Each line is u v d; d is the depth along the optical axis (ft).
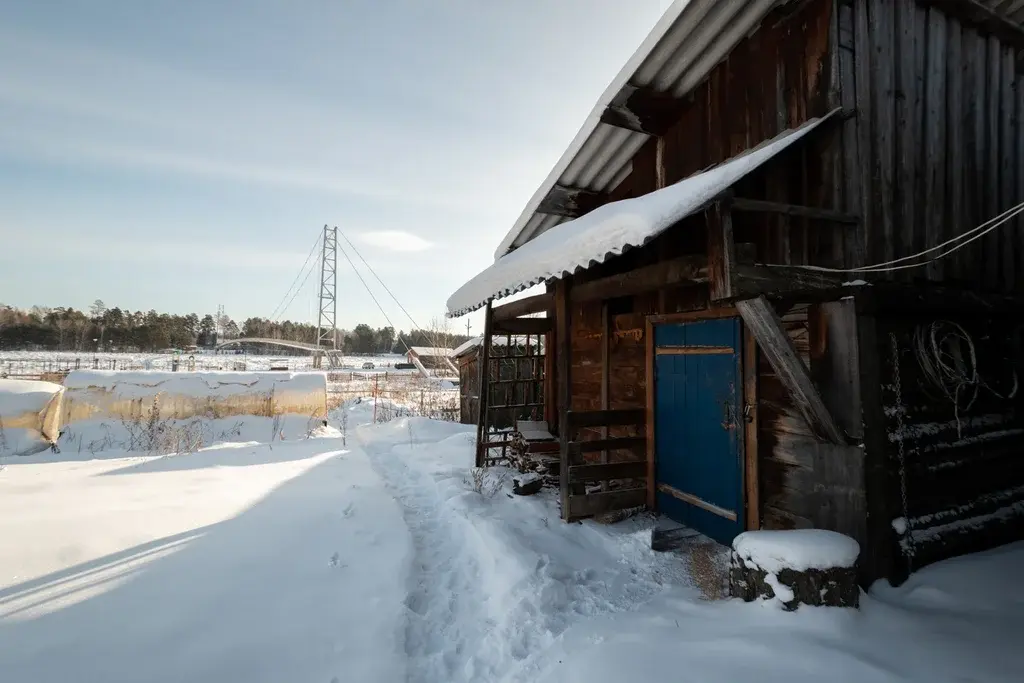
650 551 13.62
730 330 14.46
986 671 8.28
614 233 10.61
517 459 22.00
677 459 16.25
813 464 12.15
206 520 16.48
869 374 11.51
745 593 10.59
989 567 12.25
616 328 19.74
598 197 21.62
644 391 18.03
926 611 10.46
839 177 11.81
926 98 13.44
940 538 12.64
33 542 13.93
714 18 13.61
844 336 11.57
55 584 11.77
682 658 8.69
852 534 11.28
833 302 11.82
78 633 9.88
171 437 31.17
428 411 56.34
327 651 9.70
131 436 32.12
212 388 38.27
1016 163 15.60
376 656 9.61
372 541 14.96
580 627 10.25
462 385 52.44
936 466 12.93
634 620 10.37
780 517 12.96
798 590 9.76
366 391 85.92
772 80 13.42
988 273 14.64
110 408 34.94
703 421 15.31
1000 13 14.85
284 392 39.96
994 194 14.90
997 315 14.82
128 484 20.94
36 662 8.95
